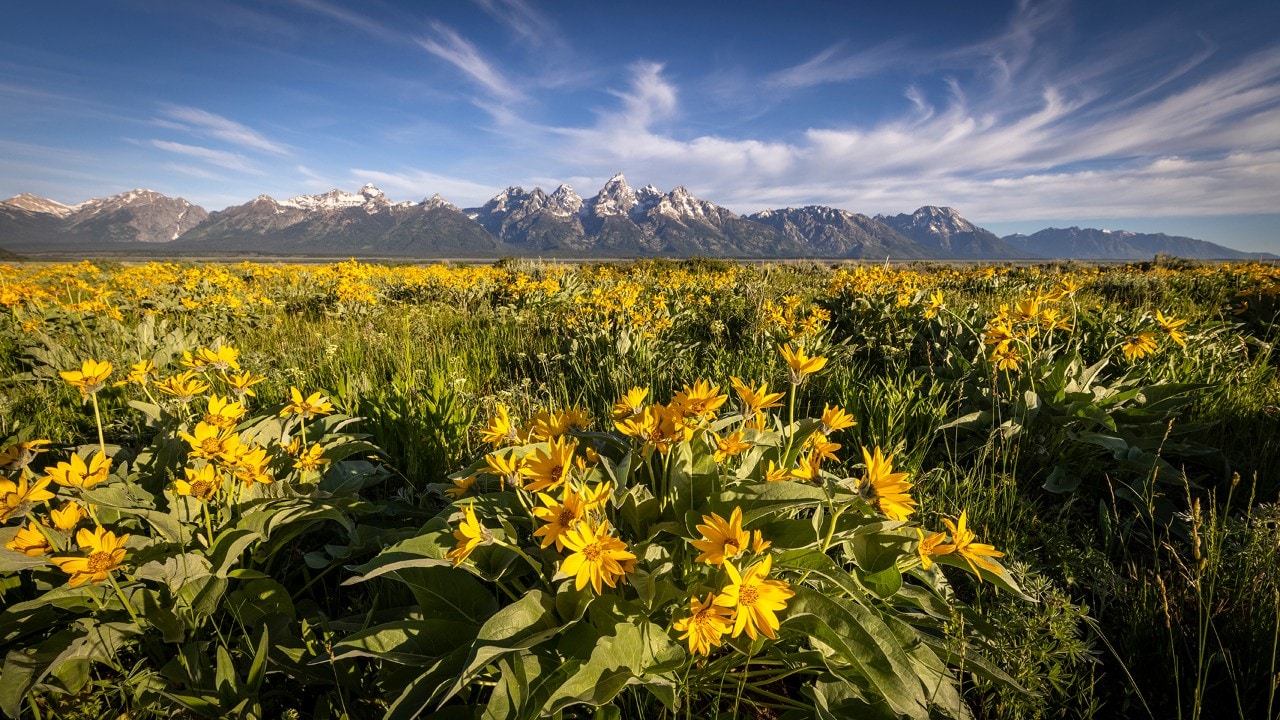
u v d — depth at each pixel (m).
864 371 4.54
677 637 1.63
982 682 1.74
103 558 1.56
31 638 1.78
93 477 1.76
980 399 3.49
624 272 16.36
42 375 4.41
